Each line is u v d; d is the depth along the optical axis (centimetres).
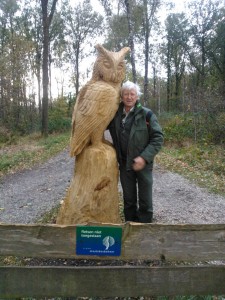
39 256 207
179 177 795
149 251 208
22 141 1594
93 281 206
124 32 2098
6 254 205
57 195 658
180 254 208
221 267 209
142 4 1898
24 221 502
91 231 206
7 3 2503
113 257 208
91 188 335
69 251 208
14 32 2348
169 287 208
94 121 324
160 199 605
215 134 1258
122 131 340
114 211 351
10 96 1950
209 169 873
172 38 2998
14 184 799
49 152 1243
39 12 2509
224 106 1334
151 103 3509
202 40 2620
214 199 608
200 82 2653
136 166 329
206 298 254
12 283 205
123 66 335
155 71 3606
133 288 207
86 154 336
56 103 3034
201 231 207
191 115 1511
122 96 332
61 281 205
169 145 1345
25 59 2002
